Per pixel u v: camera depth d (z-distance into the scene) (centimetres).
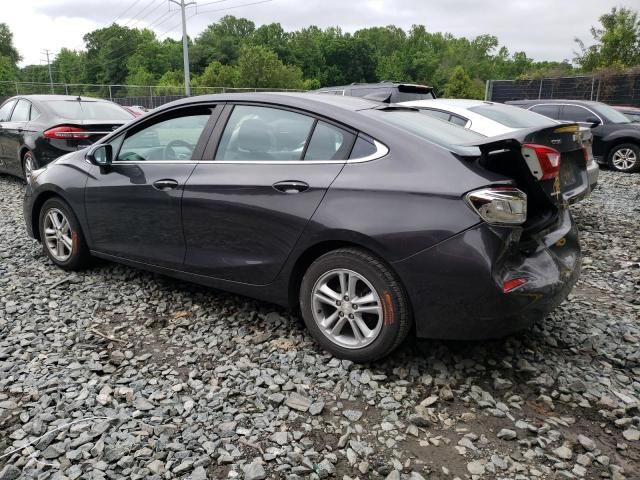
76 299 409
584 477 234
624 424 270
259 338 348
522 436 260
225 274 359
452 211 275
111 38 10162
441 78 10344
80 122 786
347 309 312
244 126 358
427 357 328
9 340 341
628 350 345
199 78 6838
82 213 434
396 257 285
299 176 322
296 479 228
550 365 325
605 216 736
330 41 10825
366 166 305
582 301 427
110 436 249
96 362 317
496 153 292
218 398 283
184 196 365
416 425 267
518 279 280
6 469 226
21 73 10538
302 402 281
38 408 269
